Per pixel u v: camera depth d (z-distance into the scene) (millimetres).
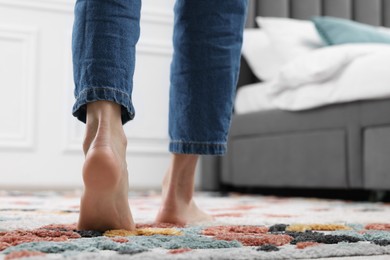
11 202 1657
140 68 2955
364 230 945
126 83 787
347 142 2102
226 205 1728
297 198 2305
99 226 812
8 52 2707
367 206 1766
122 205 806
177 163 987
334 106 2154
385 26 3256
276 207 1645
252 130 2578
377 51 2092
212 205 1722
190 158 984
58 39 2797
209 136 938
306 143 2277
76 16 797
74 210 1319
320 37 2623
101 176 740
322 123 2201
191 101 934
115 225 813
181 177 1005
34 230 804
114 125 786
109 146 752
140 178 2949
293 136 2348
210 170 2838
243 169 2646
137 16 813
